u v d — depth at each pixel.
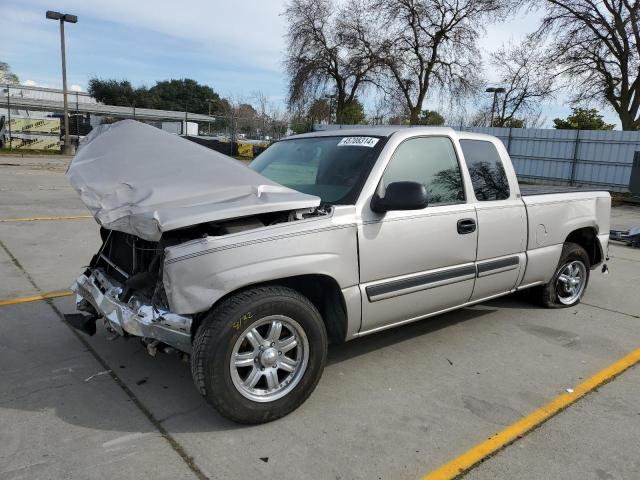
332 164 3.88
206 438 2.99
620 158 21.84
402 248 3.66
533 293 5.43
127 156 3.53
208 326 2.90
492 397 3.57
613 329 4.96
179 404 3.35
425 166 3.96
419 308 3.89
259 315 2.99
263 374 3.11
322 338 3.26
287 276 3.09
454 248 4.03
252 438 3.00
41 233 8.41
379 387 3.67
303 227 3.16
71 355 4.01
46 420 3.12
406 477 2.71
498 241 4.43
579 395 3.62
